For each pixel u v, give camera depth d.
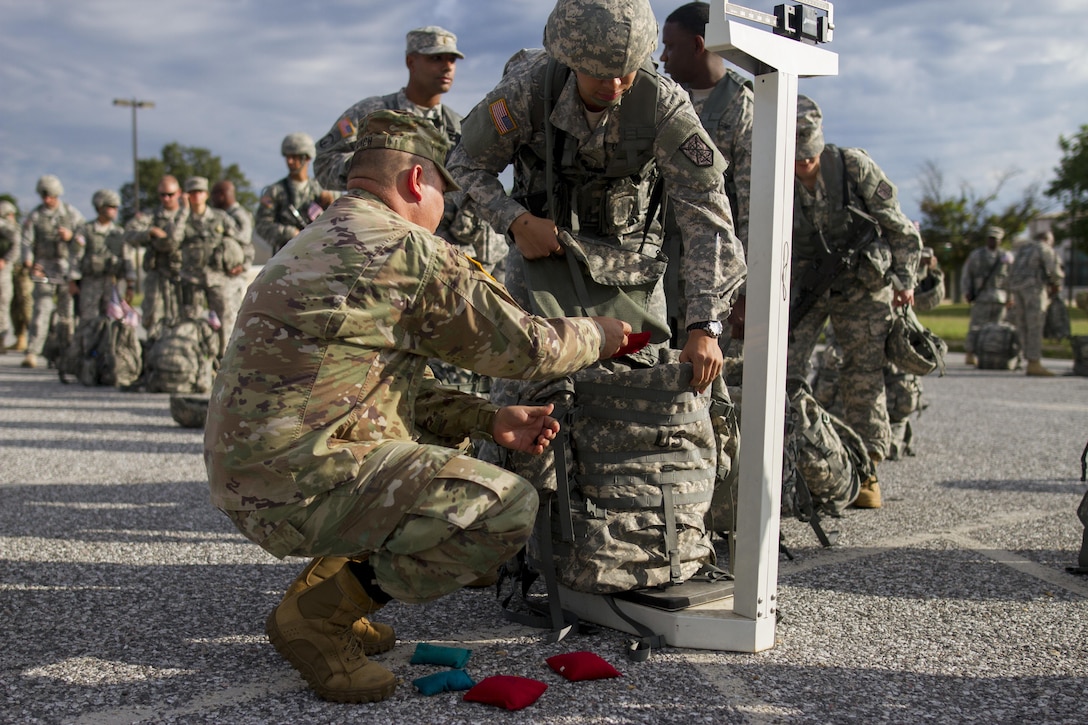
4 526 4.12
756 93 2.50
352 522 2.15
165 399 9.13
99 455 6.00
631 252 2.95
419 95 5.05
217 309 9.73
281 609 2.37
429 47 4.88
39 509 4.45
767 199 2.49
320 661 2.30
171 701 2.29
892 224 4.82
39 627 2.83
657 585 2.72
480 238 4.93
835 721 2.16
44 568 3.46
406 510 2.13
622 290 2.90
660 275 2.96
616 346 2.51
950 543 3.92
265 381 2.12
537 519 2.72
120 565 3.51
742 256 2.79
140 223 10.45
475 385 4.77
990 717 2.19
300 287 2.14
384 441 2.24
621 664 2.51
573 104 2.77
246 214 10.02
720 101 3.90
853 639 2.73
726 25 2.31
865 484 4.61
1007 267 14.47
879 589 3.25
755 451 2.56
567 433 2.67
